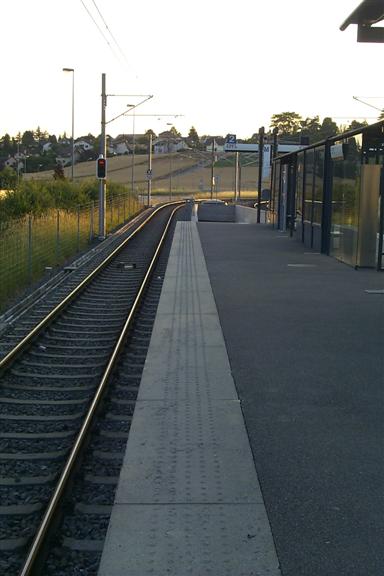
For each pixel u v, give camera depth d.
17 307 14.14
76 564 4.48
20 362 9.75
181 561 4.23
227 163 167.12
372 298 13.93
